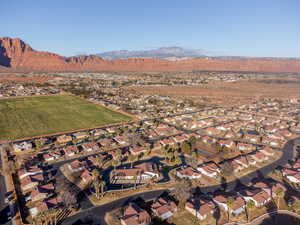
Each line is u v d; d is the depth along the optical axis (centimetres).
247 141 12219
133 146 10731
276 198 7138
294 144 11900
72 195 6588
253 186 7612
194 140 11100
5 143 11094
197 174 8275
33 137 12000
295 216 6347
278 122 15650
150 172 8288
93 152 10381
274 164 9531
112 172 8506
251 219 6184
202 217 6100
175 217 6222
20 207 6475
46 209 6106
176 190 6850
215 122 15600
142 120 15900
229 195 7231
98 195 6994
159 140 11831
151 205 6650
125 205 6669
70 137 11869
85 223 5897
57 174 8375
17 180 7862
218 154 10406
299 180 7988
